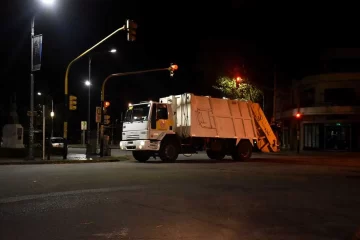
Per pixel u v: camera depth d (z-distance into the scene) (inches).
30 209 349.7
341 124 1840.6
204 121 933.2
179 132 933.2
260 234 275.0
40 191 446.0
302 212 347.6
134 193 435.8
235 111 1002.7
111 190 455.5
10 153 1060.5
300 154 1515.7
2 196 412.8
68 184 504.1
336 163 970.7
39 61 936.9
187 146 930.1
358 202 397.1
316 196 430.0
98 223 300.7
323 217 329.1
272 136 1081.4
